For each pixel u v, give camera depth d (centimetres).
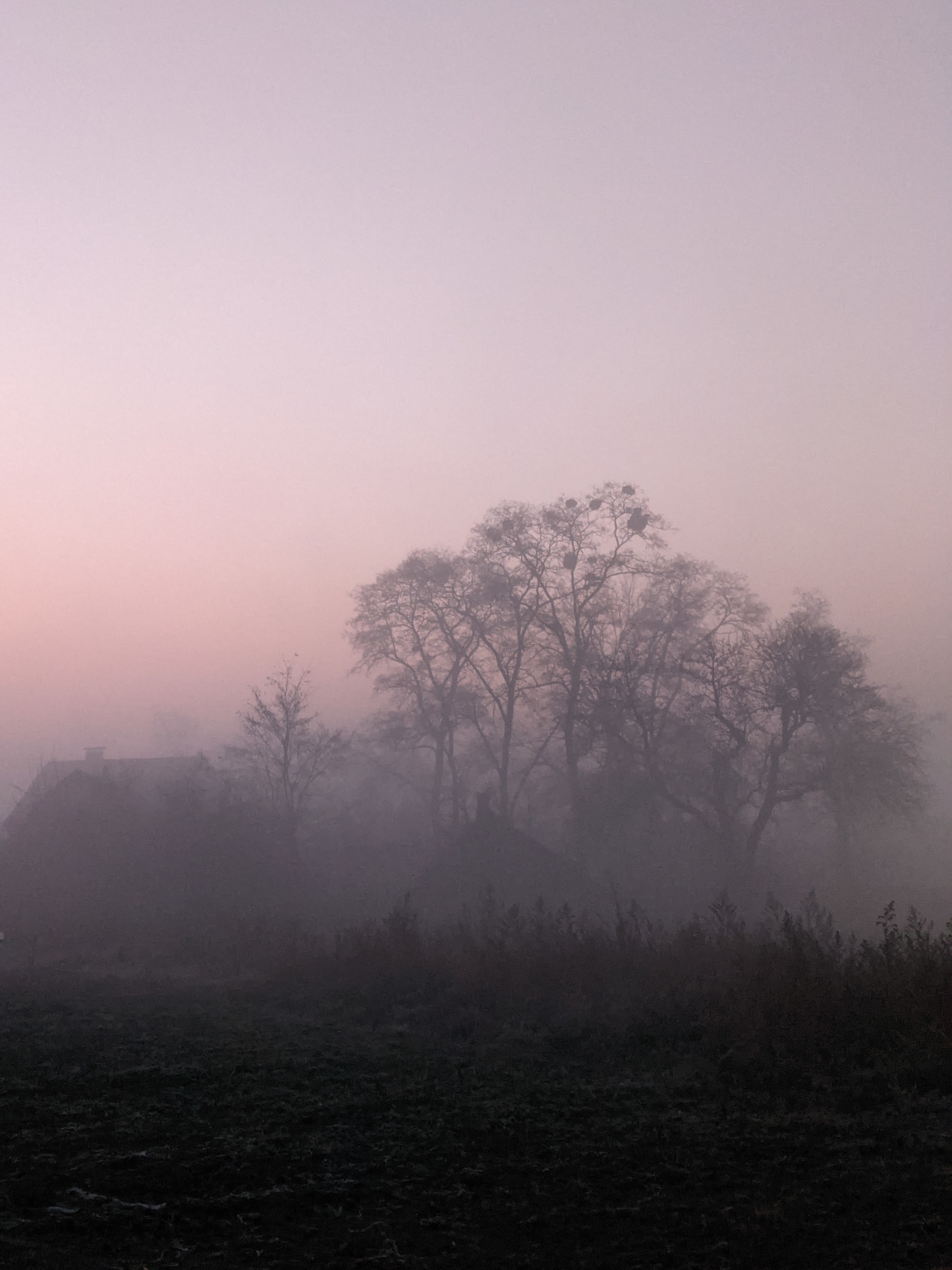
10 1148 694
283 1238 557
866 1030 1102
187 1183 642
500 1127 820
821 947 1566
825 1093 938
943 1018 1066
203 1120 805
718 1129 820
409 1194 646
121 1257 513
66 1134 738
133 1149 709
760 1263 544
